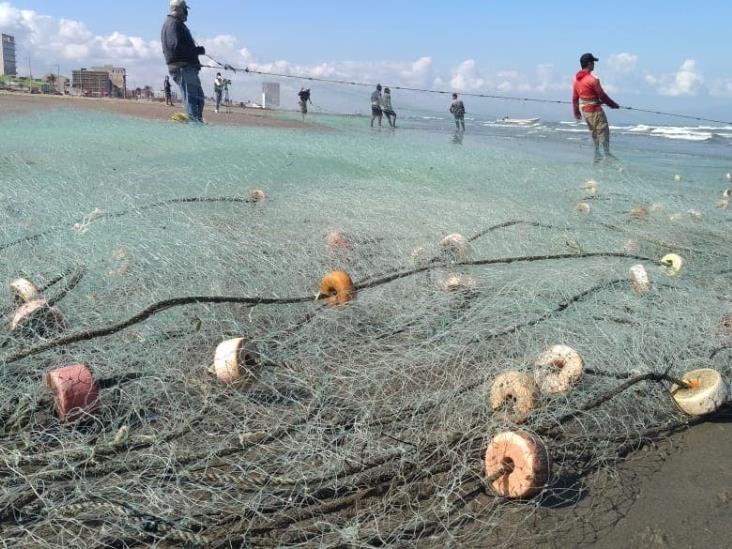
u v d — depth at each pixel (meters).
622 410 2.82
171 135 8.80
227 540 1.95
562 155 12.63
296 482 2.16
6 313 3.12
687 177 9.62
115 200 4.77
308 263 4.02
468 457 2.37
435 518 2.13
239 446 2.36
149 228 4.08
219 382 2.69
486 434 2.39
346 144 9.09
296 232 4.58
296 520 2.09
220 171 6.29
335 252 4.23
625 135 27.05
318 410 2.62
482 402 2.59
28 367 2.70
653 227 5.57
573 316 3.32
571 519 2.20
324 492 2.21
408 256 4.20
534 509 2.21
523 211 5.56
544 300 3.53
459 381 2.78
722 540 2.13
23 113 13.49
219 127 11.27
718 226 5.78
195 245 3.89
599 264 4.15
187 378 2.78
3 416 2.48
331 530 2.04
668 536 2.14
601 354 3.04
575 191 6.85
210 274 3.64
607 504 2.29
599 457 2.51
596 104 11.66
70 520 1.93
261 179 6.21
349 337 3.26
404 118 30.42
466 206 5.54
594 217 5.75
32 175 5.75
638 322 3.32
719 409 2.94
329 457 2.31
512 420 2.46
